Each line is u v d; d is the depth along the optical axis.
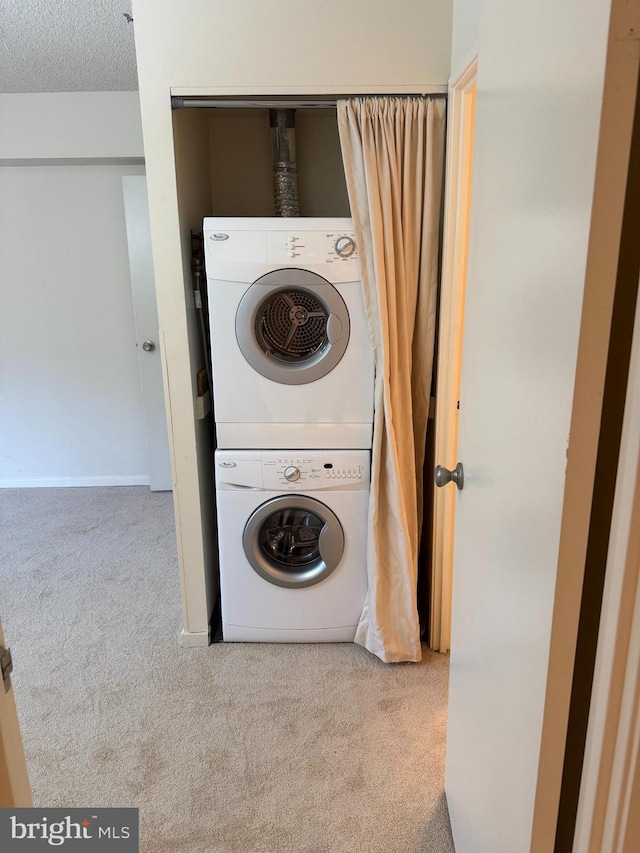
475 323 1.21
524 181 0.87
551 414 0.75
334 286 2.00
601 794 0.74
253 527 2.17
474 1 1.60
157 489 4.01
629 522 0.65
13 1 2.22
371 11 1.83
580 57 0.66
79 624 2.46
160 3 1.82
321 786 1.65
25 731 1.86
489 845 1.09
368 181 1.90
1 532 3.37
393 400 2.03
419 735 1.83
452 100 1.84
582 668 0.81
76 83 3.20
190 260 2.14
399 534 2.08
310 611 2.25
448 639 2.23
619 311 0.70
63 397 3.99
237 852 1.46
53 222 3.72
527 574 0.85
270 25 1.84
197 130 2.31
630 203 0.67
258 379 2.09
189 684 2.07
